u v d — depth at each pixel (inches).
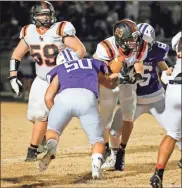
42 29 552.4
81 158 600.1
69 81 453.4
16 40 1284.4
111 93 525.0
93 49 1170.0
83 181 496.7
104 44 492.4
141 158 590.6
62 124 450.9
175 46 456.8
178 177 505.0
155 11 1180.5
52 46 549.6
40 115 567.8
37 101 565.9
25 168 553.9
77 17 1216.2
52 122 450.0
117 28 480.1
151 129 796.6
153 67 508.1
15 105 1080.8
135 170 535.2
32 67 1179.3
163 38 1138.7
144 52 488.7
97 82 456.8
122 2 1213.7
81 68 458.6
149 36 503.5
